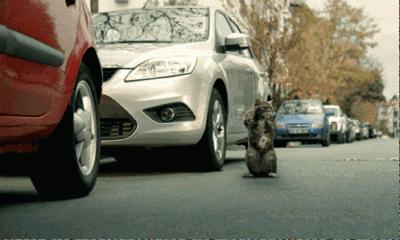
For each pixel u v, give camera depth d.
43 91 4.62
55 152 5.15
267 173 7.31
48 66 4.69
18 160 5.38
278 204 5.05
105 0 22.20
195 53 8.11
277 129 21.88
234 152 14.35
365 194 5.65
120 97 7.47
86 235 3.83
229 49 8.88
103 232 3.92
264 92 10.86
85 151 5.57
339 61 35.88
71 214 4.60
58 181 5.26
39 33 4.54
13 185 6.83
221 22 9.41
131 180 7.09
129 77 7.58
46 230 3.99
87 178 5.54
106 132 7.57
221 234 3.84
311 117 22.02
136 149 8.75
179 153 11.28
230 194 5.72
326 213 4.58
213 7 9.36
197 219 4.36
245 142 10.23
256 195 5.63
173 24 8.86
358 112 52.66
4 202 5.25
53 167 5.19
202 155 8.09
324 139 21.75
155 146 7.72
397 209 4.76
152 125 7.53
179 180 7.05
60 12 5.01
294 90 31.92
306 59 32.03
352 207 4.87
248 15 29.61
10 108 4.18
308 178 7.17
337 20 34.94
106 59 7.68
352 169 8.42
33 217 4.48
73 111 5.28
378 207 4.86
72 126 5.23
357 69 38.16
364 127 46.59
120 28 8.85
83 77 5.56
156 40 8.58
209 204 5.07
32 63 4.43
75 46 5.21
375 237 3.73
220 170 8.46
